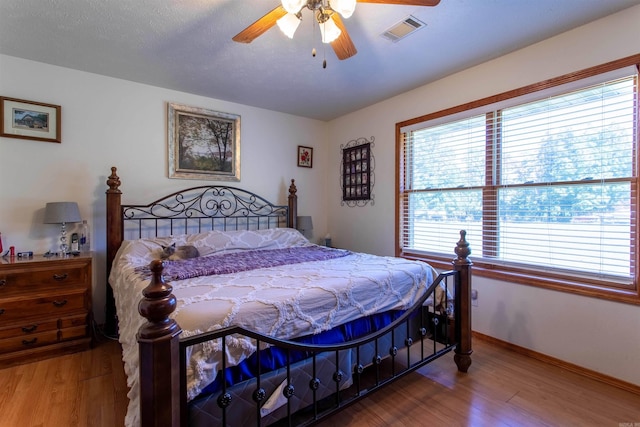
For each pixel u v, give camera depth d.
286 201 3.99
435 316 2.03
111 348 2.44
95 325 2.75
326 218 4.34
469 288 2.07
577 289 2.07
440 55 2.45
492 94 2.53
